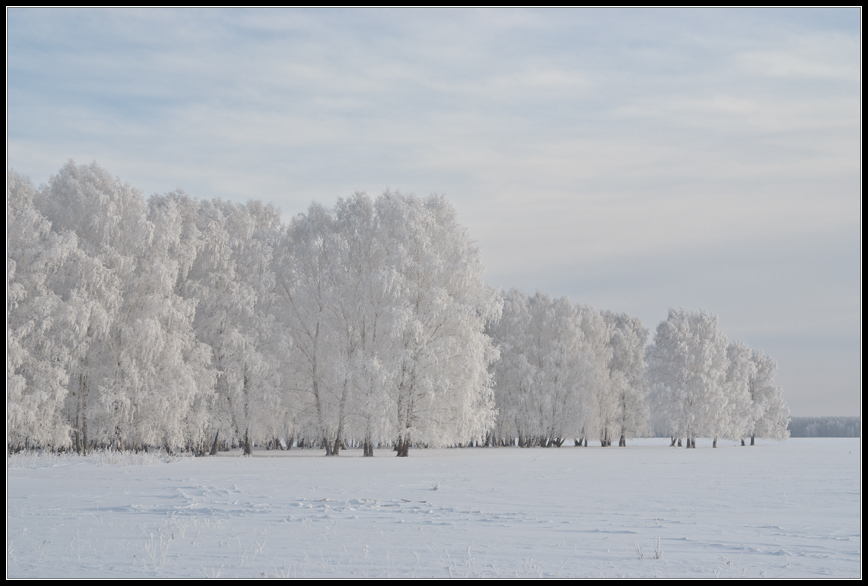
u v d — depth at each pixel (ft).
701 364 270.87
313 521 50.01
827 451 227.61
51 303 128.88
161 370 144.05
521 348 270.67
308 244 174.60
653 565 33.76
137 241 144.05
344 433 168.35
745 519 50.85
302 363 175.73
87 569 32.53
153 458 123.34
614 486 79.10
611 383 295.28
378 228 166.61
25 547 38.58
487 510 56.34
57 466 107.24
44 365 129.70
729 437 284.61
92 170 153.79
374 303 162.30
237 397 164.86
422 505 59.57
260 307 172.04
